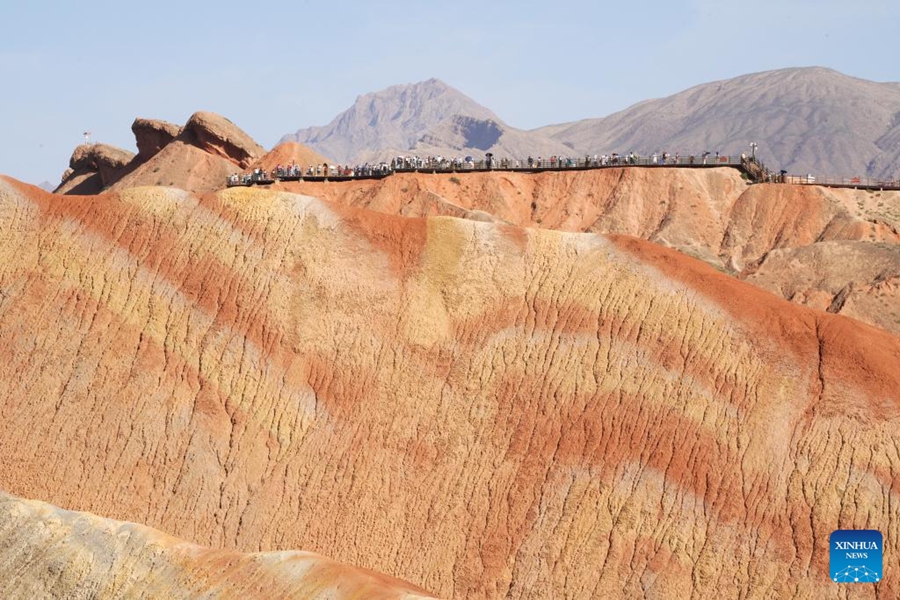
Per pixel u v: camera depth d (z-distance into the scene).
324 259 66.06
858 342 59.12
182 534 59.47
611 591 54.53
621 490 56.88
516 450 59.09
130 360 64.12
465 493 58.41
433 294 64.56
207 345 64.19
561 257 65.00
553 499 57.31
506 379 61.31
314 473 60.22
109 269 67.00
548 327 62.59
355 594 45.88
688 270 63.25
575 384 60.44
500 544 56.69
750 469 56.41
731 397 58.50
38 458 61.91
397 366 62.59
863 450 55.81
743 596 53.53
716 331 60.56
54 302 66.25
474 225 66.81
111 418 62.56
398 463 59.81
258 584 47.56
